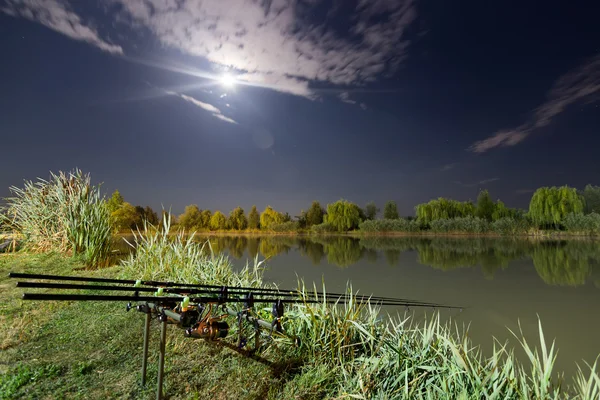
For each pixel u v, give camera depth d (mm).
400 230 34969
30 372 2576
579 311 5828
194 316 2215
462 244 20672
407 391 2480
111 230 8156
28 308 3982
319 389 2664
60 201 7848
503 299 6723
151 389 2492
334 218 42125
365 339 3375
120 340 3244
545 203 28016
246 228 51031
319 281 8492
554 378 3494
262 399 2512
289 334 3301
